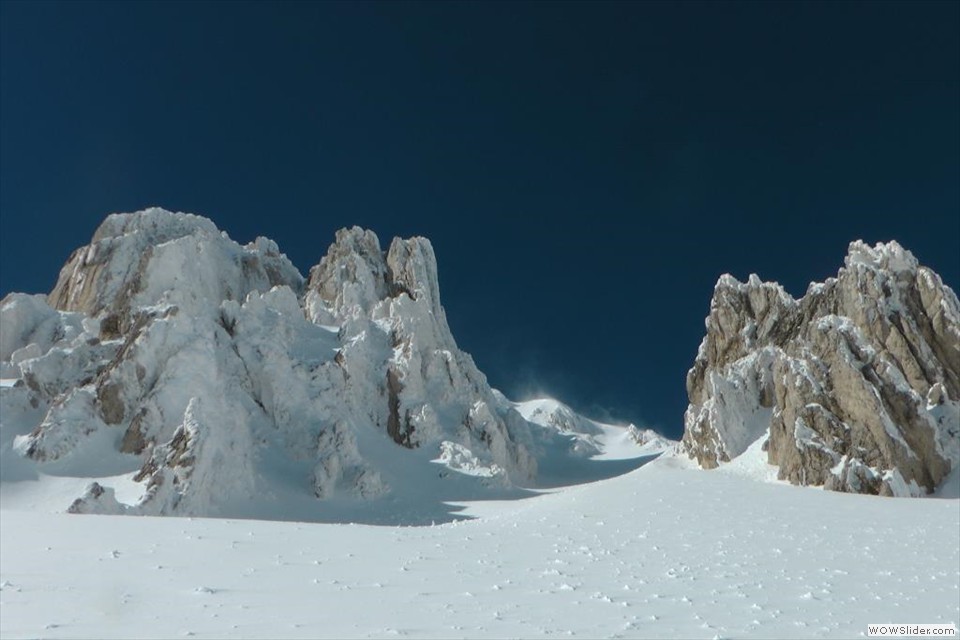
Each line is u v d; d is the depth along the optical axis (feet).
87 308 307.58
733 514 121.60
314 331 291.99
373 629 49.19
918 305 193.16
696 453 211.00
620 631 51.70
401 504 210.59
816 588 71.15
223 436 201.46
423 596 60.59
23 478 189.16
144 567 65.41
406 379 274.36
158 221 348.59
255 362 241.14
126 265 319.27
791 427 176.04
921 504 137.18
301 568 69.46
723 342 237.86
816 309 214.28
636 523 112.78
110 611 50.70
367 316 321.11
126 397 214.48
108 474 194.49
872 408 165.27
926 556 91.30
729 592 68.13
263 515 188.34
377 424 260.01
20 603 51.42
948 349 185.47
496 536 99.19
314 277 366.84
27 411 219.61
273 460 215.72
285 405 232.73
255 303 272.10
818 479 162.91
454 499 223.92
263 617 51.19
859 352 178.50
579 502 135.33
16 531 78.79
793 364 181.68
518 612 56.29
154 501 170.71
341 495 209.56
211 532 85.35
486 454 267.39
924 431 164.45
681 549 92.89
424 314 318.04
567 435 405.39
